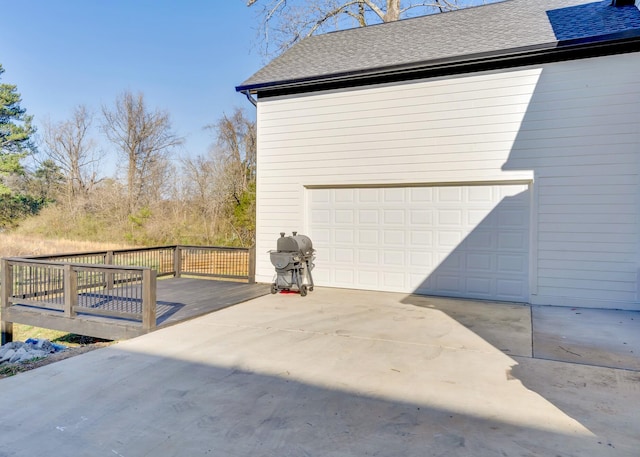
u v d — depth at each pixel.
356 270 7.71
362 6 15.01
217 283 8.36
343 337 4.63
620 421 2.66
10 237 21.42
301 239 7.37
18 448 2.35
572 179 6.16
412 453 2.28
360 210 7.66
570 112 6.15
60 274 6.18
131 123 24.56
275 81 7.79
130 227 22.12
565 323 5.24
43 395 3.08
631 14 6.47
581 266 6.15
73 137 25.06
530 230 6.45
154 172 24.19
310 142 7.89
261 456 2.27
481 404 2.92
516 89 6.43
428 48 7.33
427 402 2.95
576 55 6.12
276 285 7.28
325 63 8.06
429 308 6.15
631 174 5.88
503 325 5.16
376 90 7.34
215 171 21.80
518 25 7.30
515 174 6.47
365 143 7.46
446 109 6.87
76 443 2.40
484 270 6.80
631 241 5.90
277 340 4.52
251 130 21.36
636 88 5.84
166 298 6.81
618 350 4.15
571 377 3.44
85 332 5.18
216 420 2.68
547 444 2.38
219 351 4.13
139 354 4.04
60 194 24.72
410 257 7.31
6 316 5.80
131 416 2.74
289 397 3.04
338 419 2.70
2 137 24.42
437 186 7.08
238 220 20.08
